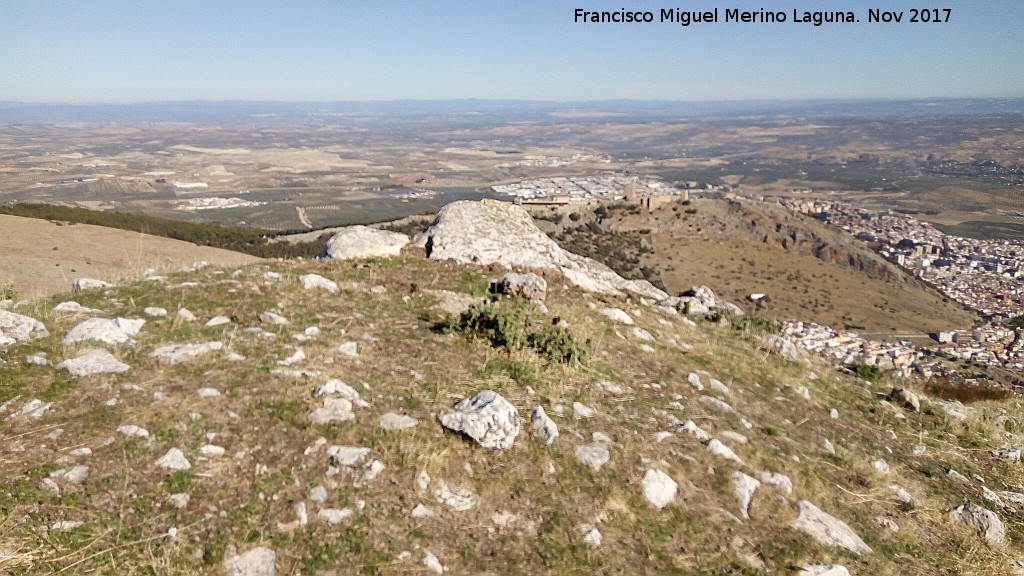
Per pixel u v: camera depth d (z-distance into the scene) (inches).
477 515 243.3
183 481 227.5
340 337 376.8
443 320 440.1
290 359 328.2
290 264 552.4
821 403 467.8
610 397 359.6
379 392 310.7
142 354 315.6
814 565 254.2
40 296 408.5
